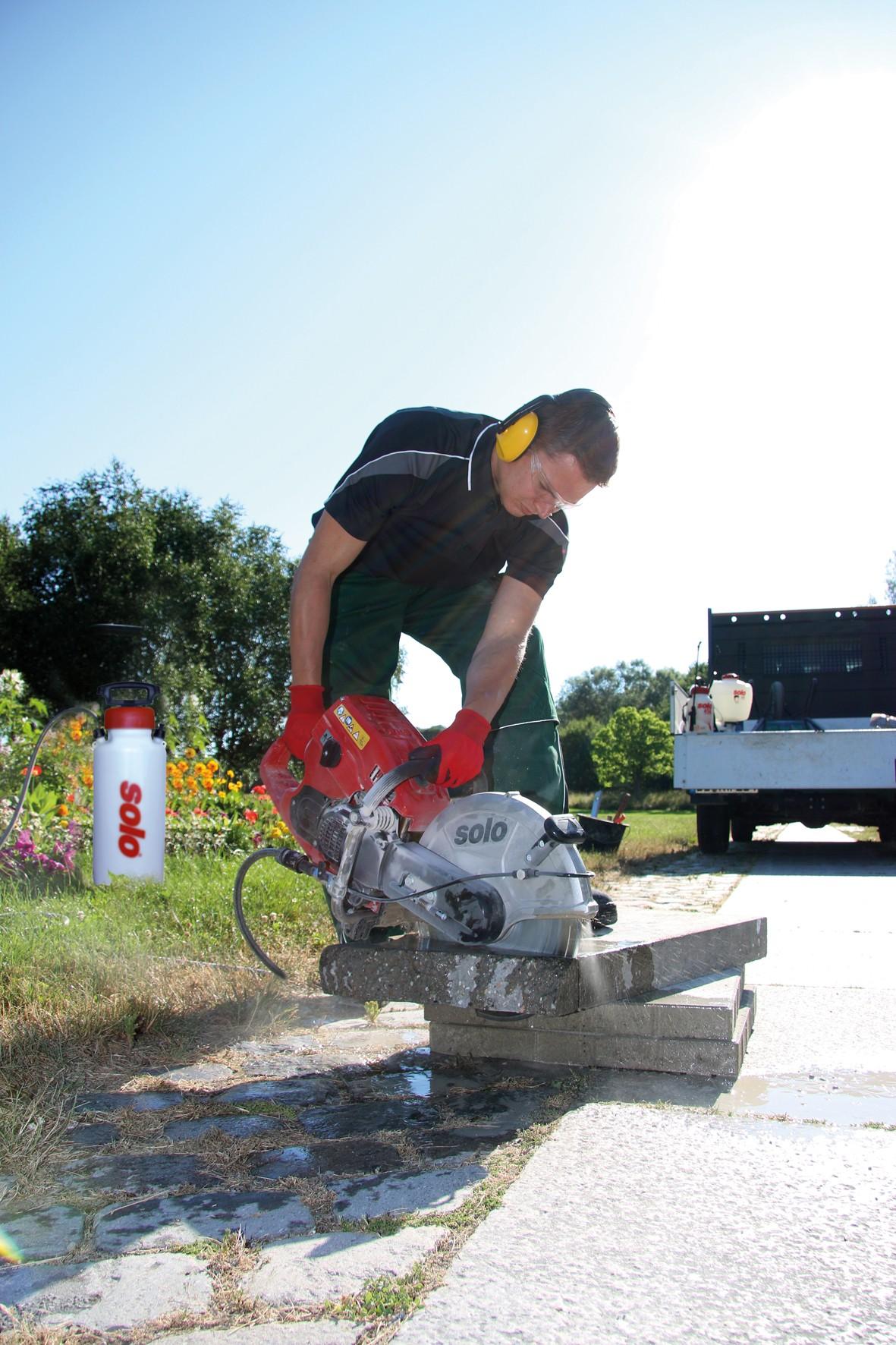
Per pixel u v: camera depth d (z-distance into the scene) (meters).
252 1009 3.50
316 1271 1.68
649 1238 1.80
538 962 2.37
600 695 104.50
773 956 4.75
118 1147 2.27
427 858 2.45
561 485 2.62
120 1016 3.13
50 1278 1.67
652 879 8.39
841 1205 1.94
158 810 5.38
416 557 3.03
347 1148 2.26
